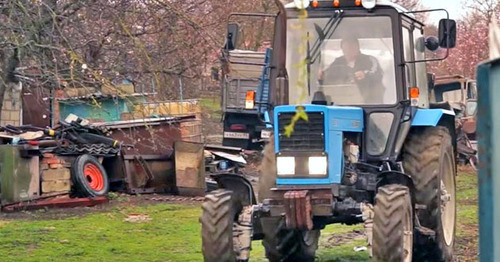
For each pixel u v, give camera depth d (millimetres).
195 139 22250
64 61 12031
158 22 13523
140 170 20781
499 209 4129
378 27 10602
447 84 32438
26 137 19078
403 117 10398
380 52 10562
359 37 10594
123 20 13312
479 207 4176
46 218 16484
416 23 11656
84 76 11375
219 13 17062
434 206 10438
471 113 29734
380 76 10516
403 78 10477
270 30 30328
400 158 10680
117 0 13508
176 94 16031
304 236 10961
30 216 16781
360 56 10562
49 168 18406
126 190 20500
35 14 11570
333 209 9391
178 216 16844
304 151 9398
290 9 10648
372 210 9258
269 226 10227
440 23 10641
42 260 11797
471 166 27812
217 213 9344
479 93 4184
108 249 12703
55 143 18719
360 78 10508
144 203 19188
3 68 12594
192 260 11727
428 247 10672
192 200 20125
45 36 11641
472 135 29094
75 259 11883
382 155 10328
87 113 21828
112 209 17969
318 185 9352
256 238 10312
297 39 10578
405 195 9164
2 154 17656
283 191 9398
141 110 11320
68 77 12047
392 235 8914
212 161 22578
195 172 21016
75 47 12750
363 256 11781
